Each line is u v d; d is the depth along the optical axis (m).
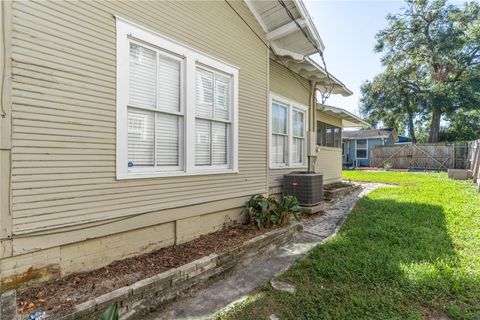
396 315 2.15
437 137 22.03
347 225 4.84
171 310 2.31
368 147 23.25
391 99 23.67
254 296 2.51
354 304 2.32
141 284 2.26
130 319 2.14
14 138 2.06
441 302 2.34
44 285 2.22
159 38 3.12
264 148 4.96
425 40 21.59
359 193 8.77
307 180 5.83
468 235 4.03
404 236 4.04
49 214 2.26
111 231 2.70
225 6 4.05
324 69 5.86
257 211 4.42
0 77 1.99
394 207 6.11
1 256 2.02
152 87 3.11
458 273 2.81
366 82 25.88
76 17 2.41
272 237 3.85
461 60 20.38
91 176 2.53
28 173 2.14
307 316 2.16
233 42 4.21
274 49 5.22
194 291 2.63
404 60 23.09
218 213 4.04
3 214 2.03
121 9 2.75
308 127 7.43
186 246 3.31
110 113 2.67
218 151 4.08
